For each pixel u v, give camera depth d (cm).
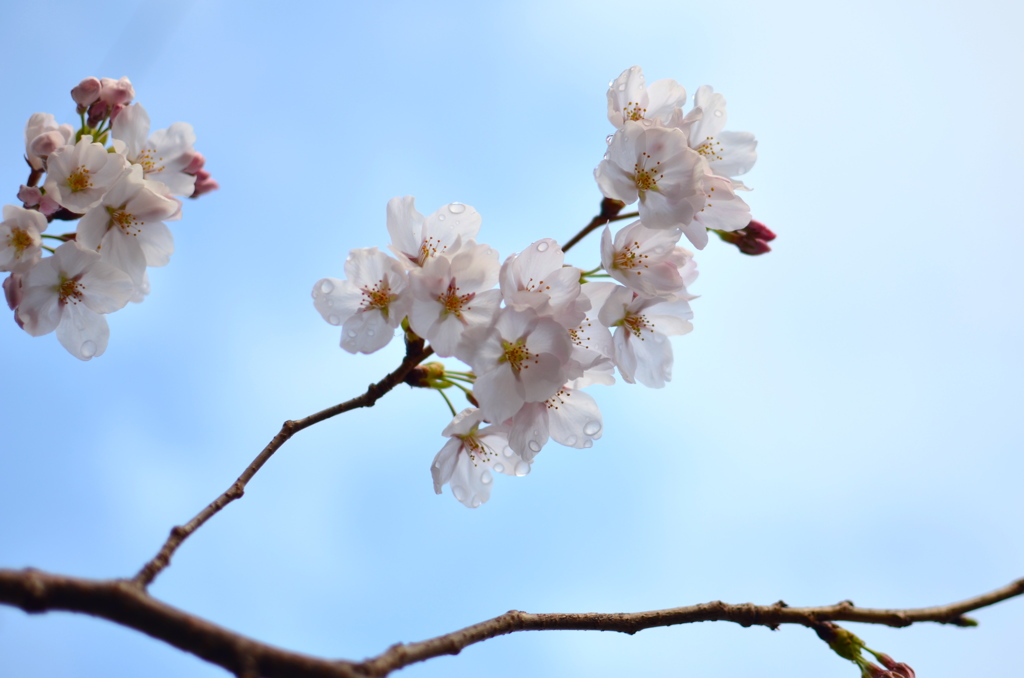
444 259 86
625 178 87
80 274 92
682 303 90
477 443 91
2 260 90
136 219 93
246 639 76
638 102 90
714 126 92
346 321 87
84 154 91
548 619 82
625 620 83
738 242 91
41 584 72
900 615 83
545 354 86
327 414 86
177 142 96
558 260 87
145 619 75
